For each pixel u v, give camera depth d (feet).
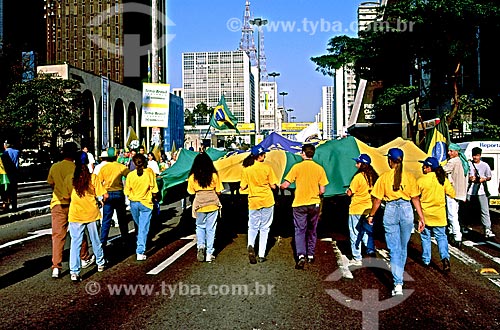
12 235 38.63
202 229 29.66
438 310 20.44
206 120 342.64
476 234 38.50
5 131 112.37
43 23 262.67
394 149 23.17
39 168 119.03
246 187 29.55
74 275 24.85
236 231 40.73
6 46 118.62
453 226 33.68
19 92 116.16
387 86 110.83
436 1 77.20
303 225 28.17
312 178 28.27
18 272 26.76
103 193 26.43
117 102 204.03
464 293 22.88
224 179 33.73
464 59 85.71
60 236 25.72
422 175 28.17
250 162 29.27
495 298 22.09
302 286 24.07
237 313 20.06
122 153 63.77
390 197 23.08
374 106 167.02
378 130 170.91
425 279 25.40
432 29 82.69
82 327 18.47
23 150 117.60
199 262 29.40
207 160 29.63
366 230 29.09
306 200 28.12
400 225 22.88
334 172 32.99
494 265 28.48
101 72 263.29
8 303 21.36
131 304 21.24
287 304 21.24
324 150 34.09
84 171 25.21
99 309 20.57
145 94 59.11
